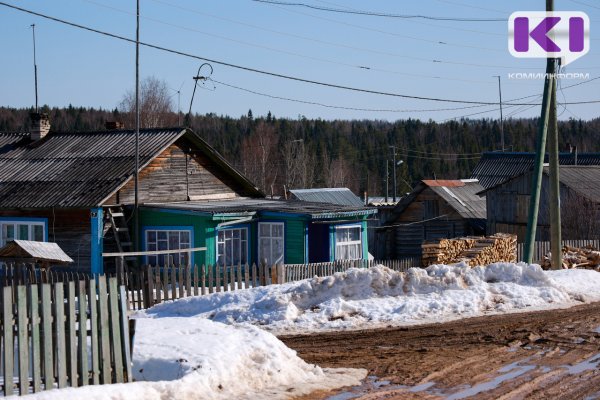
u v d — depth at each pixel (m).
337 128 160.12
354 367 14.46
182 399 11.08
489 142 147.88
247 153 103.88
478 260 33.22
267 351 13.31
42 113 39.19
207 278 26.67
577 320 19.19
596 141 150.00
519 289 22.20
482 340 16.91
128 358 11.93
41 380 11.18
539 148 27.41
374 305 20.38
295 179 97.81
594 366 14.27
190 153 36.44
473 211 48.69
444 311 20.25
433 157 137.50
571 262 32.78
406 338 17.31
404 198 49.47
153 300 23.88
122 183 32.44
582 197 43.25
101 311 11.64
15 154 37.66
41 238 32.81
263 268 26.22
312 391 12.32
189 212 32.09
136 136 32.66
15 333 10.87
